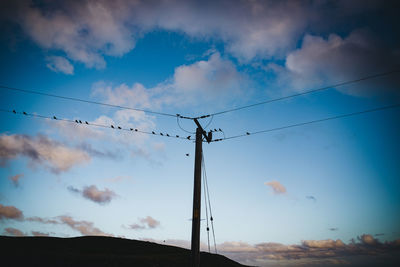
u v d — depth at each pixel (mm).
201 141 18844
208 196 18750
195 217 16266
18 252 28031
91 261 27891
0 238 41594
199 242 15812
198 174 17500
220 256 39438
